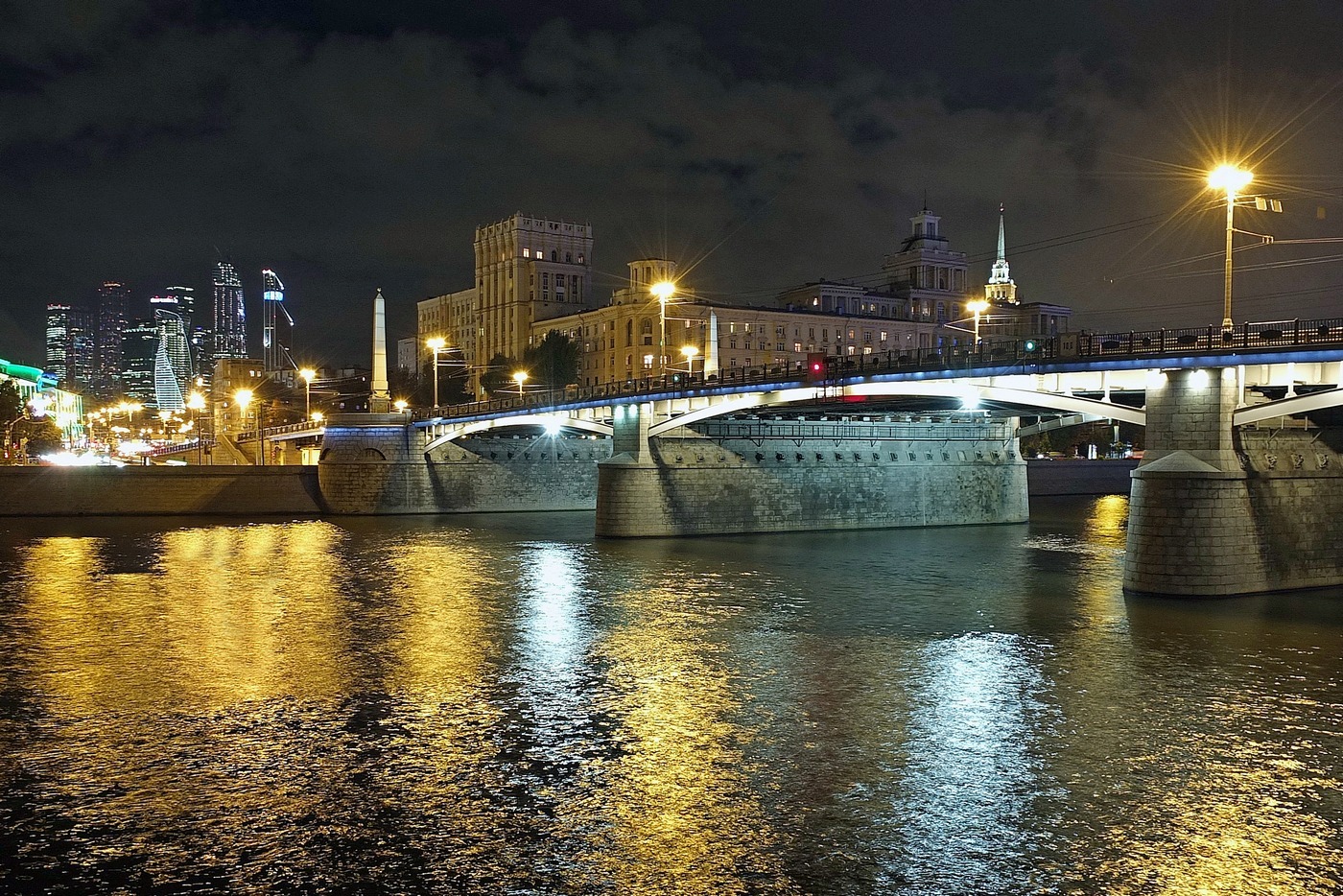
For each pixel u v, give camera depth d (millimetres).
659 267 167500
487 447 105625
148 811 23984
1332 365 40062
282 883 20641
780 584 53812
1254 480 44750
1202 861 21234
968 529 83125
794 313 168000
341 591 52594
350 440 102312
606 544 71812
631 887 20391
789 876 20781
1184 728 29062
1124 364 45500
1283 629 39344
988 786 25078
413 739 28797
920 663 36750
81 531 85250
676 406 72438
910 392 54688
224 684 34438
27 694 33344
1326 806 23828
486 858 21594
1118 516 95562
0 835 22781
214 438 169125
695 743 28281
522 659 37719
